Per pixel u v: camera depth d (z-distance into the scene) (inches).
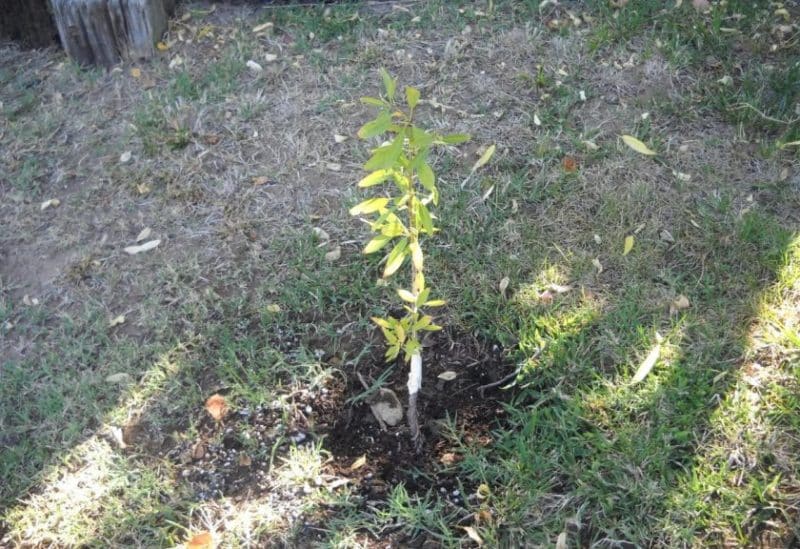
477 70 161.3
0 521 103.0
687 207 133.7
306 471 104.0
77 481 106.0
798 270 121.0
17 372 119.1
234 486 103.9
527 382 112.8
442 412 111.0
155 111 157.0
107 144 152.8
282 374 115.9
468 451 105.0
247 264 130.6
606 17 169.3
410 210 92.6
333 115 154.6
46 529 101.4
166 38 173.0
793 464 99.1
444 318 121.4
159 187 144.6
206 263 131.8
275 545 97.9
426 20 173.8
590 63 160.4
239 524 99.4
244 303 125.2
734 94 152.1
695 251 126.9
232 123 154.1
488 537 95.6
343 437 108.9
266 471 105.1
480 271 126.5
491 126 149.6
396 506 99.0
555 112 151.8
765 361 110.4
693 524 94.9
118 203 142.5
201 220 138.6
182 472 105.7
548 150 143.7
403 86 158.9
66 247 136.6
